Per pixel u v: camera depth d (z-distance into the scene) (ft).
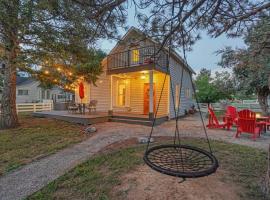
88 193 11.95
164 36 12.77
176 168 9.00
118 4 10.13
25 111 53.52
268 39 12.43
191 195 10.96
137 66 35.35
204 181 12.46
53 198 11.71
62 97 102.12
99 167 15.76
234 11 12.26
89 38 13.33
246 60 17.66
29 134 28.27
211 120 33.88
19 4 14.94
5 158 18.89
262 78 33.40
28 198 11.80
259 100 41.22
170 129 31.40
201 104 73.26
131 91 48.44
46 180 14.07
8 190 12.80
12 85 32.91
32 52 28.66
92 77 37.19
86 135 27.71
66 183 13.38
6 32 23.48
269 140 24.08
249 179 12.75
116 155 18.21
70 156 19.06
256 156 17.46
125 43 14.12
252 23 13.48
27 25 19.84
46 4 11.85
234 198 10.62
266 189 10.81
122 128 32.09
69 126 34.14
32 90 93.71
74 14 11.86
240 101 68.74
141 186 12.17
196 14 12.46
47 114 43.80
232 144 21.75
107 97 51.42
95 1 10.07
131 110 48.01
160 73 40.45
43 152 20.54
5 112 32.37
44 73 33.60
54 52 28.78
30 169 16.19
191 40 13.57
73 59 31.19
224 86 47.14
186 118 49.34
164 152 11.47
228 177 13.05
